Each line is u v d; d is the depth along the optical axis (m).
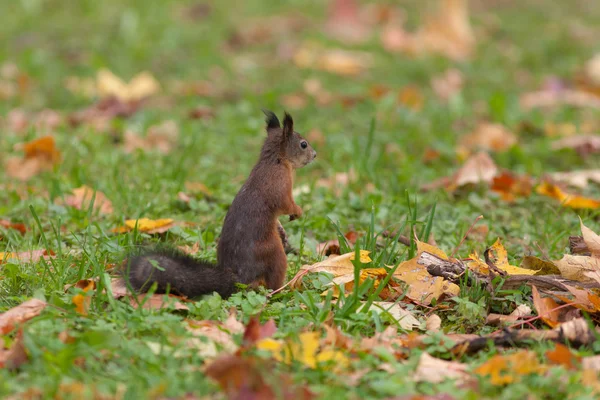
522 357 6.61
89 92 18.50
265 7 27.50
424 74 20.70
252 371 6.10
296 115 17.06
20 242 10.04
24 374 6.31
